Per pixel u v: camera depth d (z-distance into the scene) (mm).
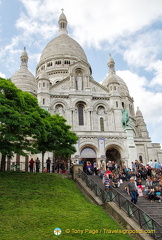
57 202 18375
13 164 30281
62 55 70500
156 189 19672
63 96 49781
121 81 69688
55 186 22375
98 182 25609
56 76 65938
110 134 43406
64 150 31047
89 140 42094
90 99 49906
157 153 62562
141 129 66750
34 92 60000
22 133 25562
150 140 55344
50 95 49156
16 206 16953
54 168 35438
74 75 51469
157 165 31047
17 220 14375
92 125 48000
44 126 26094
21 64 65938
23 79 60688
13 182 22094
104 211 17219
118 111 49906
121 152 43062
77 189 23625
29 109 27250
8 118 23156
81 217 15172
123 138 43562
